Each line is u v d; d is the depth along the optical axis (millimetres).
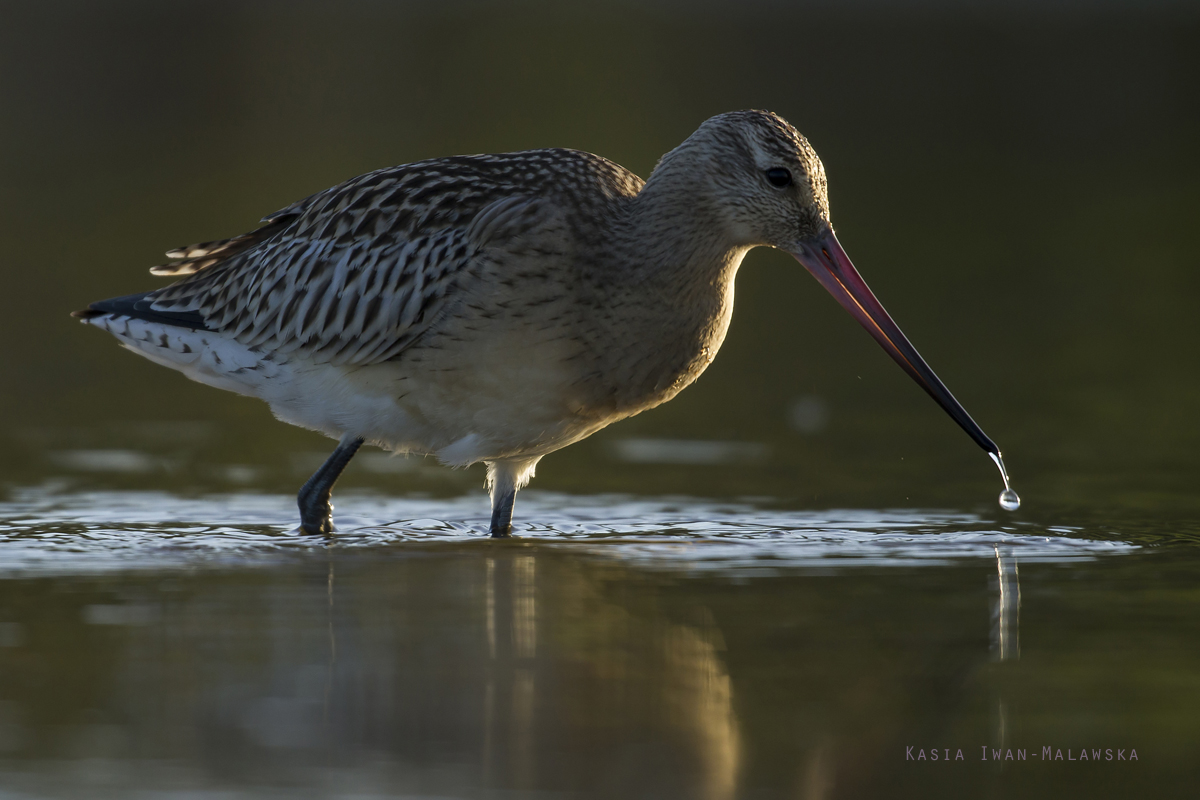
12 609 9430
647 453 14789
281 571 10492
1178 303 20391
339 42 36656
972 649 8680
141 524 12055
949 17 39688
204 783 6820
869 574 10391
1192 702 7863
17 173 26969
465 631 9008
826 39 37344
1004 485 12820
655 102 30203
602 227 11453
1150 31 38125
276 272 12273
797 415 16250
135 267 21266
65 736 7336
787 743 7359
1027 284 21438
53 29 37031
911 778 7016
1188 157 28906
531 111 29312
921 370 11773
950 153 29438
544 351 11391
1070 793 6852
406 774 6922
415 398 11781
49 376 17688
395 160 25578
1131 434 14875
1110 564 10633
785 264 24359
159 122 30234
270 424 16047
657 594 9867
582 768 7031
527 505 12844
